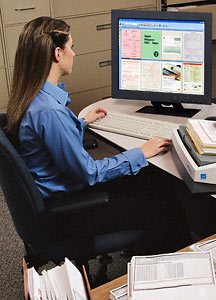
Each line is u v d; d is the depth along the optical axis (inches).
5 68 130.2
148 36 82.5
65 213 63.7
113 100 95.2
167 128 78.7
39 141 66.1
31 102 65.4
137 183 83.8
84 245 68.4
